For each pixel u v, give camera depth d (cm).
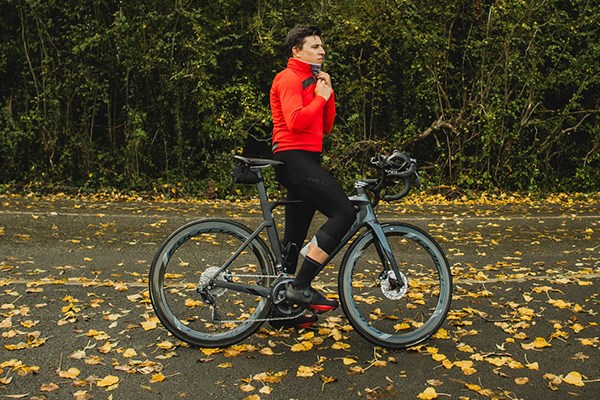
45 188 1340
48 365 400
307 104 428
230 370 398
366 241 441
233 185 1374
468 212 1156
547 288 580
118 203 1210
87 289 559
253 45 1367
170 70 1349
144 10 1348
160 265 425
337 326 475
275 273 438
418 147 1502
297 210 451
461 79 1478
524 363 418
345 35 1392
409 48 1443
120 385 375
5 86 1389
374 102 1464
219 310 443
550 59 1512
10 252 710
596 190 1543
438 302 450
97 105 1369
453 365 412
